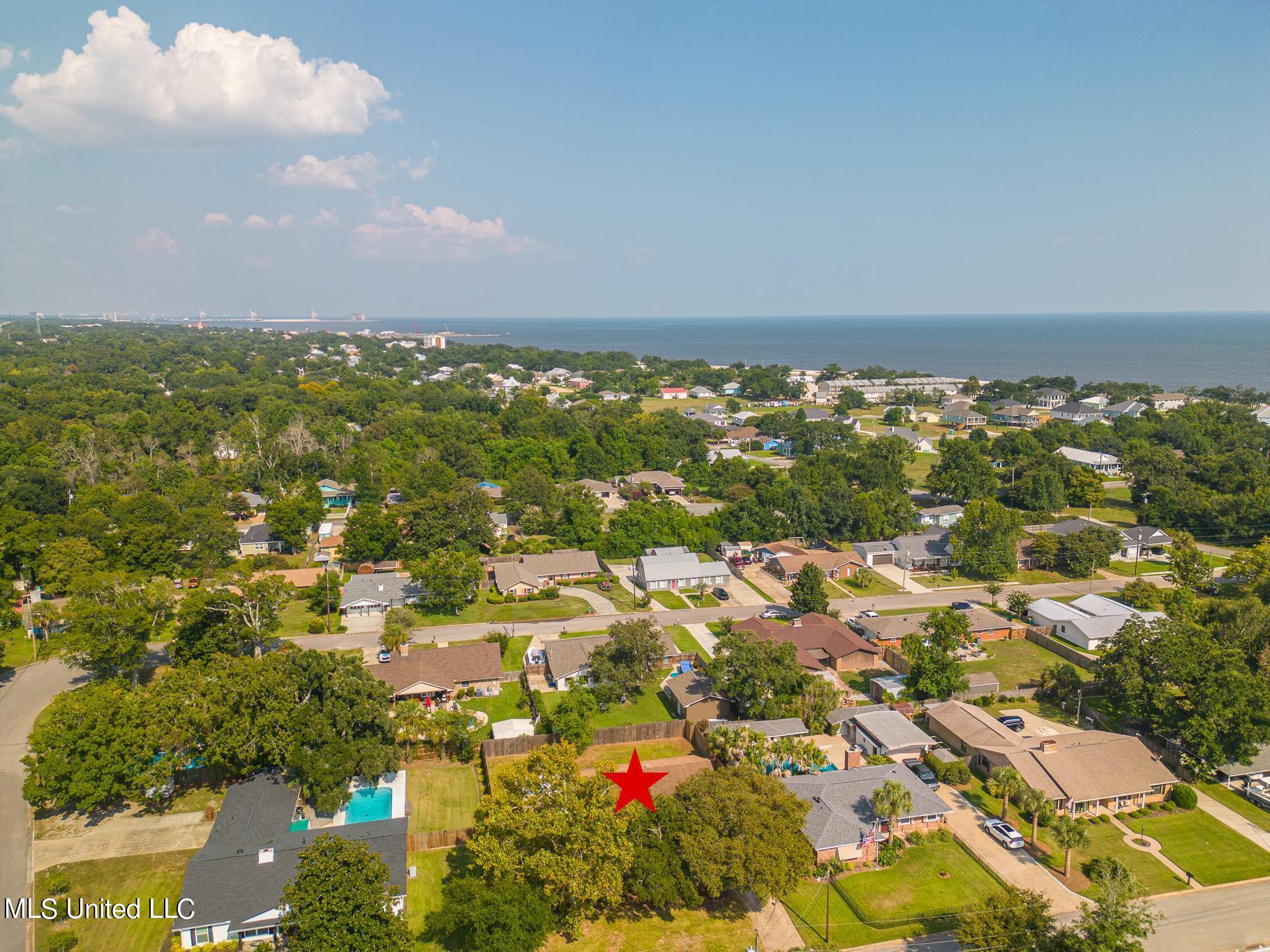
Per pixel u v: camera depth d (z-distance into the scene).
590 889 41.47
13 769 57.25
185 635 69.94
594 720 65.81
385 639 74.25
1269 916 44.59
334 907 37.94
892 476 142.88
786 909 45.34
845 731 64.50
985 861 48.88
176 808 52.69
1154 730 60.91
